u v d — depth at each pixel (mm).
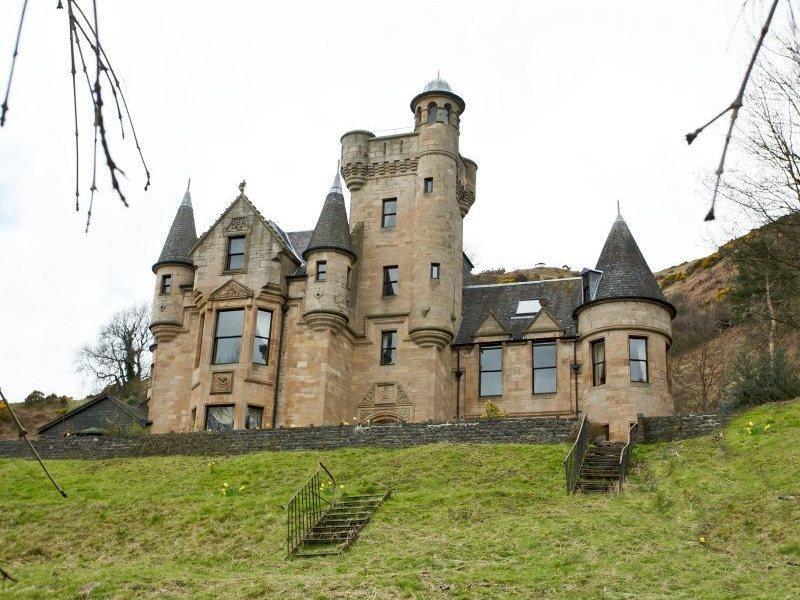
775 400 31312
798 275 39719
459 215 45312
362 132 44719
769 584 17781
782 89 34812
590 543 21094
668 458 27891
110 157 4047
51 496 29625
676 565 19312
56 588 20188
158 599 19078
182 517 26250
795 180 35281
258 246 41219
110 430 40031
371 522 24344
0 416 66875
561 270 90000
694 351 61469
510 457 28969
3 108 3643
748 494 23062
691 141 4047
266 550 23156
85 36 3951
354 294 41781
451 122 44312
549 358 40062
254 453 32562
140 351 84188
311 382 38906
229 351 39844
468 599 17938
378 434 32031
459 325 42938
